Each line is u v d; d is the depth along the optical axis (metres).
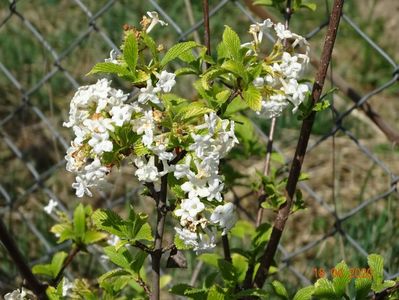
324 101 0.54
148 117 0.45
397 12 1.62
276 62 0.50
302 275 0.85
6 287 0.97
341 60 1.54
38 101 1.37
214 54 0.72
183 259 0.52
